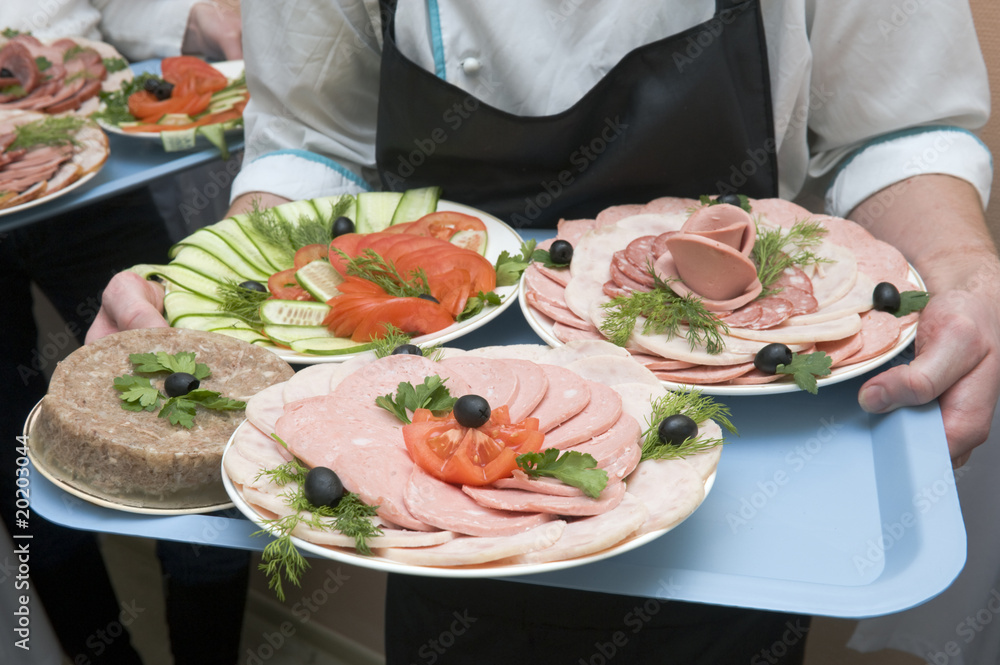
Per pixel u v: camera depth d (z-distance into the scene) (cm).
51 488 93
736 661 104
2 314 207
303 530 75
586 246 124
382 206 146
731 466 96
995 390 101
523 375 91
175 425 93
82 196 169
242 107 205
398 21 144
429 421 83
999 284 110
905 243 131
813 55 139
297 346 110
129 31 256
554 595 104
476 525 73
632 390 92
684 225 112
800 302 109
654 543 85
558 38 139
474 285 122
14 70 205
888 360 105
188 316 118
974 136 140
